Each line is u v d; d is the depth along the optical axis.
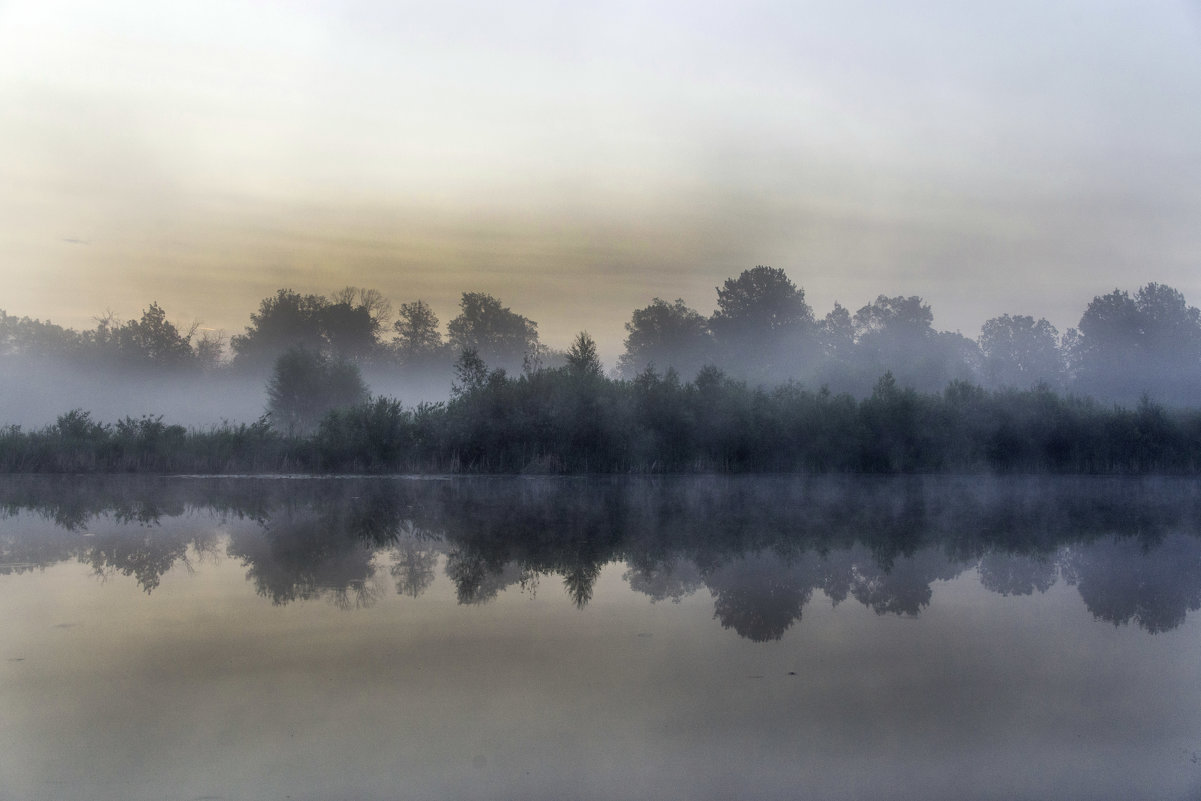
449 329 86.94
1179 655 9.31
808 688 8.16
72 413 34.28
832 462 34.75
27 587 12.09
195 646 9.30
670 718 7.37
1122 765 6.56
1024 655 9.29
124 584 12.32
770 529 18.06
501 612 10.88
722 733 7.07
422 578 12.84
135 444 32.69
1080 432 36.94
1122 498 26.03
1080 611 11.27
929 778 6.32
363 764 6.41
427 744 6.78
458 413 33.56
